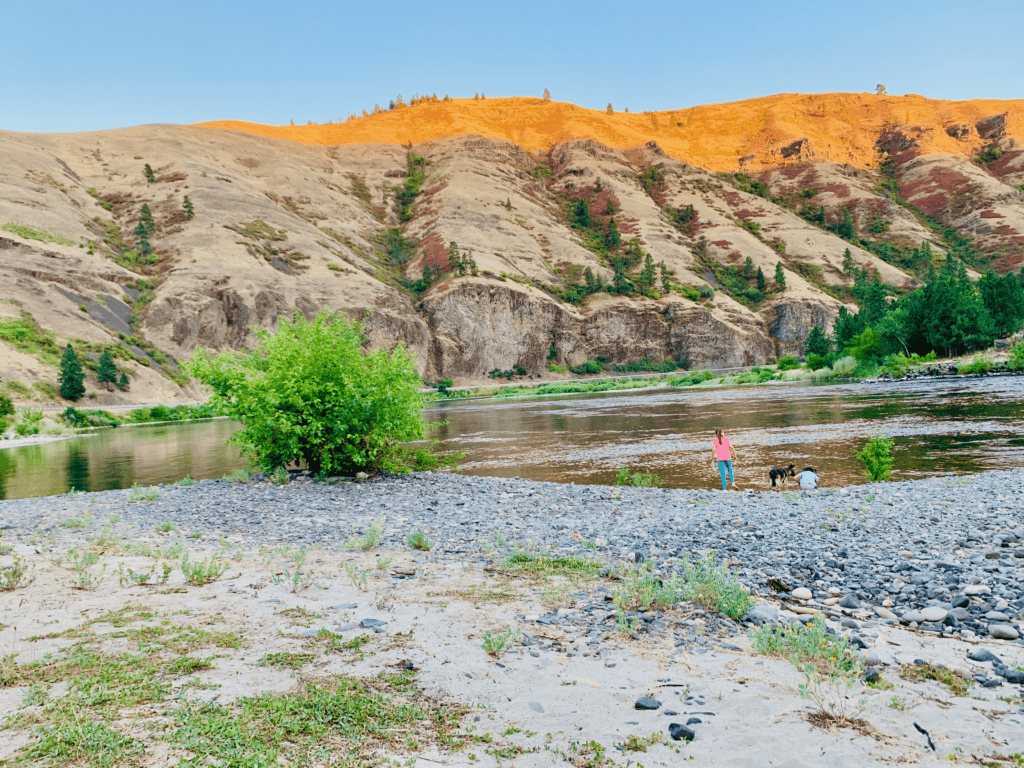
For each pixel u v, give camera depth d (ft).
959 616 19.61
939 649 16.88
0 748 10.59
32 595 21.90
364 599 21.72
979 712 12.73
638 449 90.12
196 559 28.84
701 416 136.36
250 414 57.67
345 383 55.98
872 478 54.65
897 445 76.33
